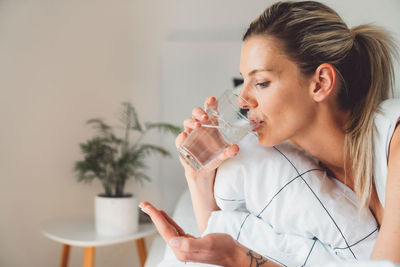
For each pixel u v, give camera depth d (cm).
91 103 249
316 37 80
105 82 250
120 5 251
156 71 252
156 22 252
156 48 251
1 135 245
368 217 90
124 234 200
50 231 202
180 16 252
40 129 247
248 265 68
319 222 91
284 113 81
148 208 71
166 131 228
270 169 94
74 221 226
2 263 246
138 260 253
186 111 245
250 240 98
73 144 248
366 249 90
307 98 81
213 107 83
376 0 228
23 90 246
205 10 251
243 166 95
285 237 97
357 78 86
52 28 247
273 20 81
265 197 95
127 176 223
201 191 103
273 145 92
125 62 251
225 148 85
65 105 248
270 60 79
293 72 79
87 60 249
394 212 73
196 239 65
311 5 85
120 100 251
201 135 84
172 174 246
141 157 245
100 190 250
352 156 87
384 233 73
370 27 90
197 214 106
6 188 246
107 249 252
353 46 87
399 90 172
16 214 246
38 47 247
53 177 247
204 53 244
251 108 81
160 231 70
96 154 220
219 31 250
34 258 248
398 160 76
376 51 88
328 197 91
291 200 93
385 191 83
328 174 101
